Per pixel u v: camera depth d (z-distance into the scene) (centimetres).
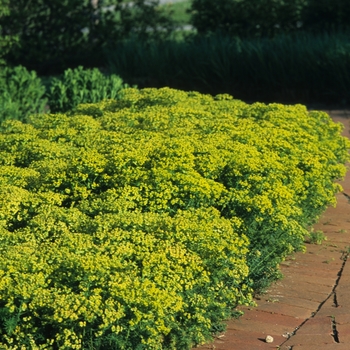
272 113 941
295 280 732
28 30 1847
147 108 981
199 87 1617
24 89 1320
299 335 626
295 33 1689
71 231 623
